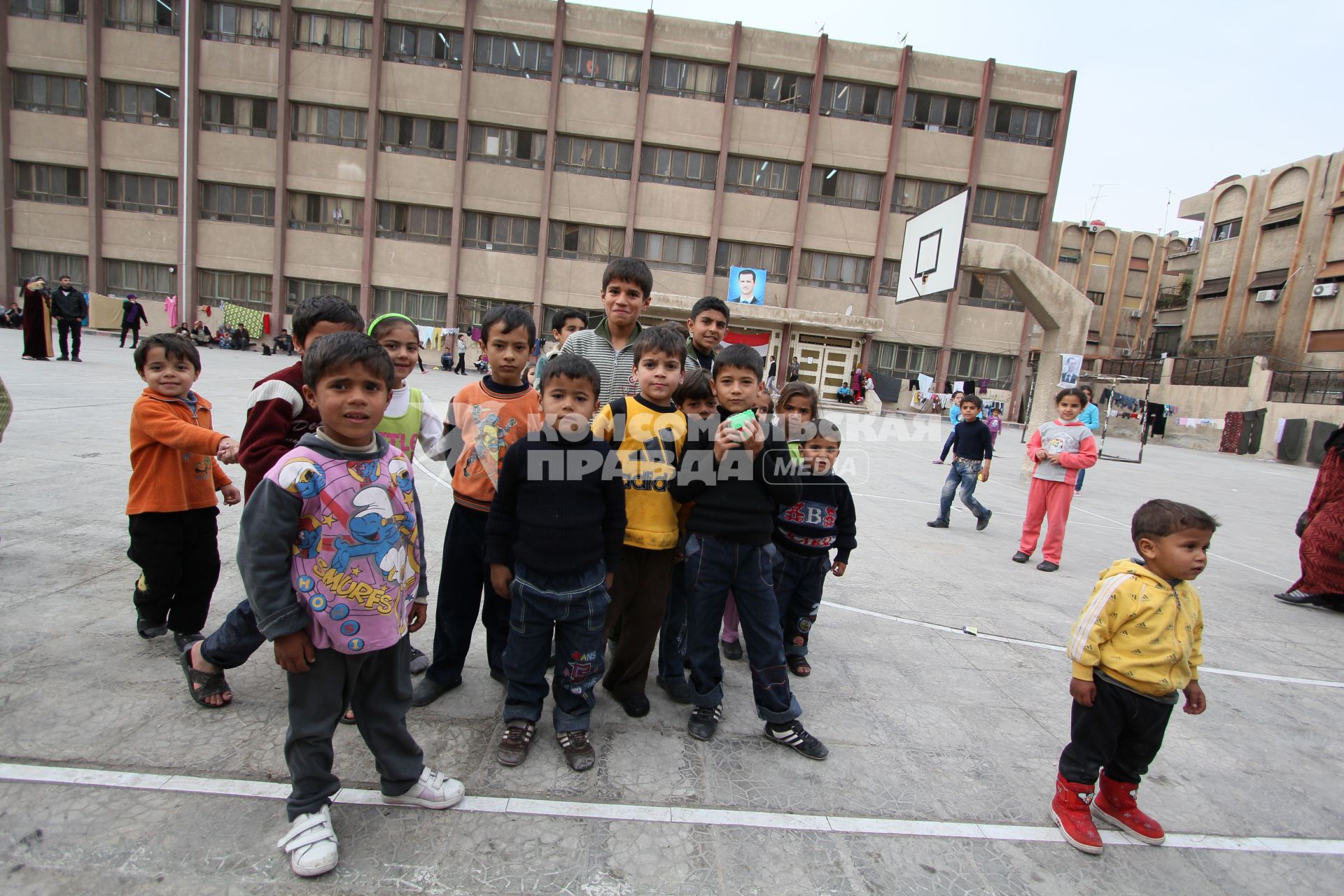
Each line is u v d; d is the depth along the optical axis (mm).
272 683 2561
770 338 25938
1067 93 25078
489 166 24922
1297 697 3371
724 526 2426
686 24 24500
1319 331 24281
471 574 2609
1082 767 2127
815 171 25688
